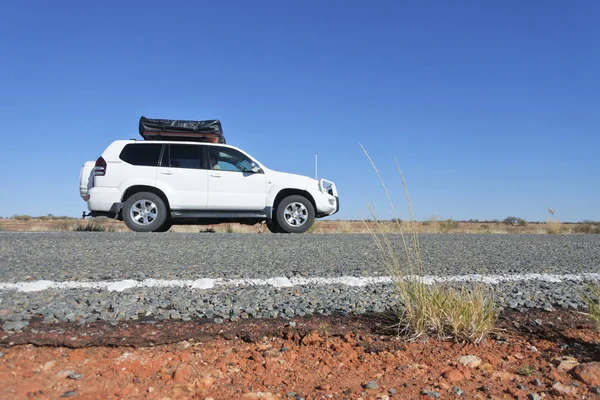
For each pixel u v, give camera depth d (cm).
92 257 457
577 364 197
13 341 203
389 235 819
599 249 621
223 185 959
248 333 226
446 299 241
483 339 228
